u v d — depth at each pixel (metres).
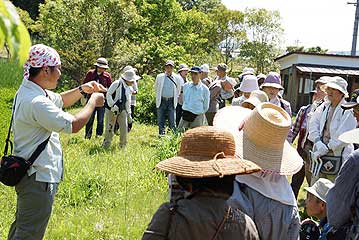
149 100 16.14
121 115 10.57
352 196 3.02
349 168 3.02
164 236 2.20
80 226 5.98
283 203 2.82
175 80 11.95
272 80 6.99
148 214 6.63
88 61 20.03
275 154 2.85
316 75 25.62
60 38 20.88
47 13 21.06
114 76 21.33
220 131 2.38
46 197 3.95
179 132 9.98
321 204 4.15
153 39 25.22
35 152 3.89
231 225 2.22
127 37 24.89
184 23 28.81
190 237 2.17
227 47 40.84
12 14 1.08
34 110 3.80
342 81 5.87
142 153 9.93
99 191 7.28
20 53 1.08
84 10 20.83
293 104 26.17
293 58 26.42
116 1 20.72
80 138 11.62
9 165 3.82
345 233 3.12
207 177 2.23
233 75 37.25
